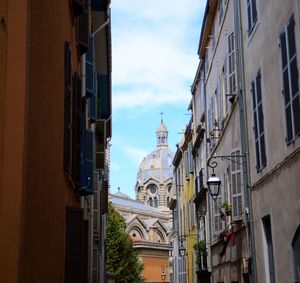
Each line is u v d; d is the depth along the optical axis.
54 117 8.90
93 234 21.77
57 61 9.15
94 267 22.34
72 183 10.97
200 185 28.67
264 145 14.14
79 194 12.82
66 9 10.20
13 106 7.46
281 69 12.29
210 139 24.14
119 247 56.44
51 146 8.69
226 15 19.89
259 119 14.60
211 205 25.05
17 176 7.30
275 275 13.48
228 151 19.86
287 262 12.37
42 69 8.42
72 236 10.28
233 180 18.12
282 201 12.62
